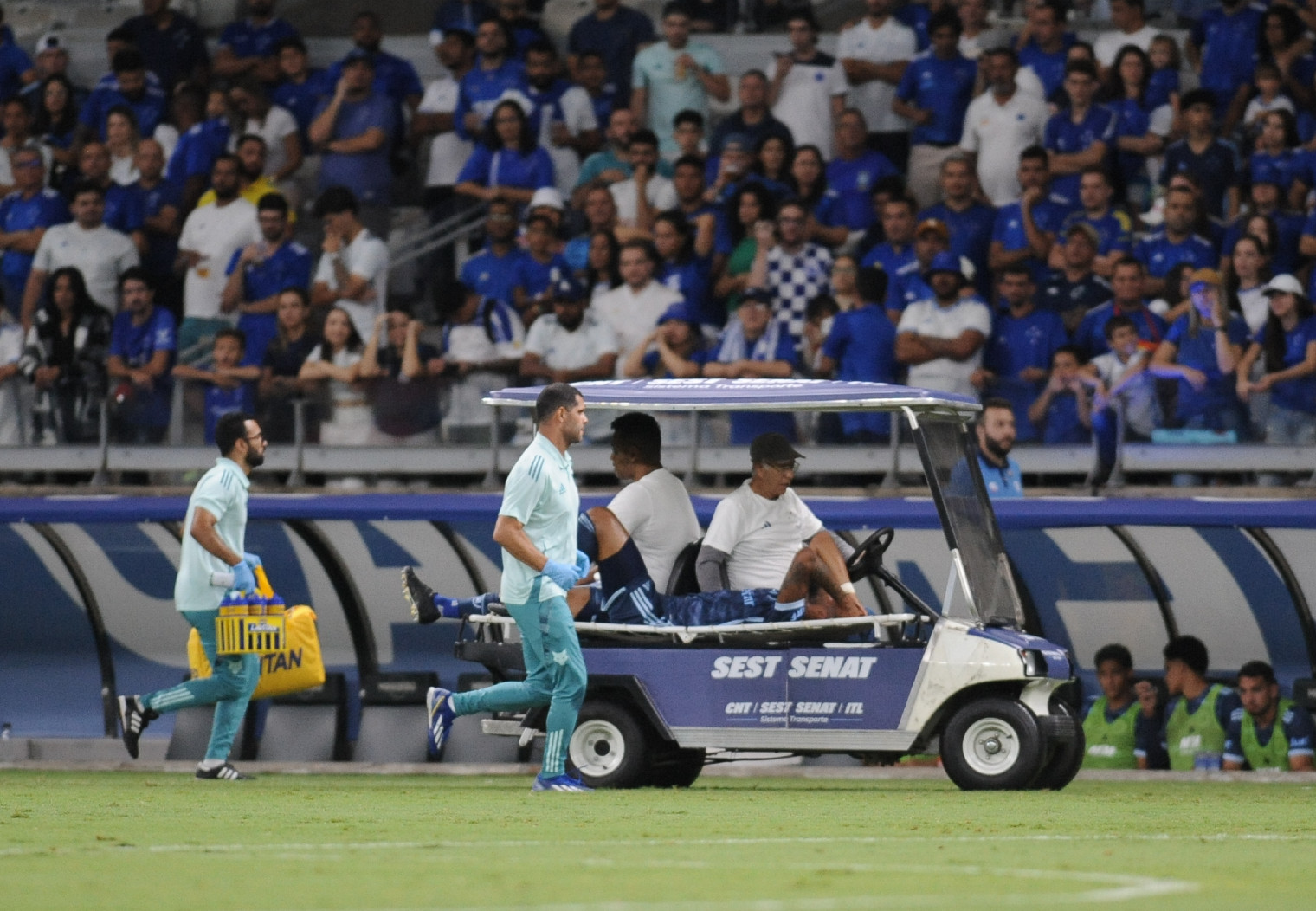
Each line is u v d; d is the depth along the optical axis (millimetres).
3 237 58781
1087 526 45219
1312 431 46125
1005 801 28766
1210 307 47375
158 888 14758
